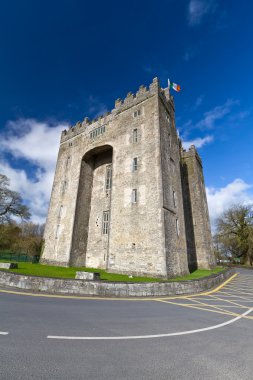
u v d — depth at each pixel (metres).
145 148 24.50
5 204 45.00
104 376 4.15
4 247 45.66
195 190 37.44
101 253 26.64
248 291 17.50
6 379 3.86
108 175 30.20
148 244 20.48
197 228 35.34
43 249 30.02
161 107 26.61
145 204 22.09
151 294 13.31
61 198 31.11
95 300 10.98
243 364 4.97
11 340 5.50
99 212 29.03
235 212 55.47
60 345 5.41
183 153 40.66
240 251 58.53
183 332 7.01
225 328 7.69
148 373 4.38
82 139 32.72
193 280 15.88
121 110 29.16
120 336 6.29
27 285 12.64
